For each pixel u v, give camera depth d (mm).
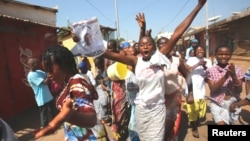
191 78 5223
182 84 5152
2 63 7828
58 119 1627
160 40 4508
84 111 1904
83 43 2684
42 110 6270
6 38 8117
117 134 5090
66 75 2131
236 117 4113
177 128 3938
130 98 4434
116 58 3297
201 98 5504
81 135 2264
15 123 7273
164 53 3574
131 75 4391
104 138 2838
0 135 1670
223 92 4004
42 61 2139
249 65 17984
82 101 1937
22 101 8500
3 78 7781
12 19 7926
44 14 11555
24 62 8797
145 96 3363
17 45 8562
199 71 5480
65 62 2096
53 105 6625
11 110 7930
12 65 8234
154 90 3332
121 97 5012
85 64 5043
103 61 6043
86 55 2744
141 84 3369
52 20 12031
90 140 2279
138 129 3537
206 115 6699
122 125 5070
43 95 6195
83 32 2662
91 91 2068
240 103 3896
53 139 5723
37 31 9711
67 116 1653
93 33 2693
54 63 2078
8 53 8133
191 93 5250
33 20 10953
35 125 6988
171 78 3574
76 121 1794
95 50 2719
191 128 5801
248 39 23438
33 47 9359
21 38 8797
